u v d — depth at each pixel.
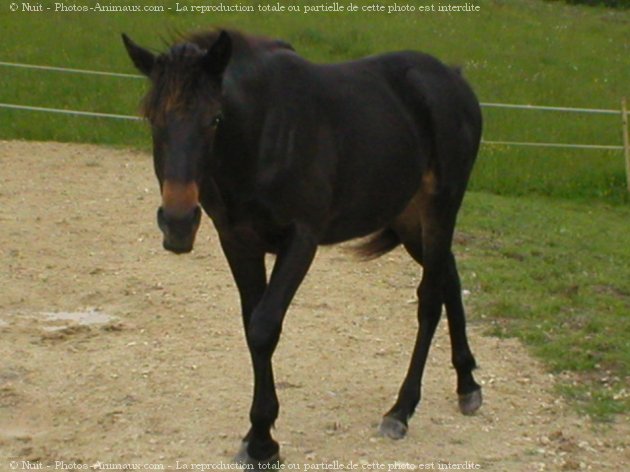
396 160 7.07
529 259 12.58
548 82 25.05
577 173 18.95
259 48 6.39
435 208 7.62
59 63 22.41
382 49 26.00
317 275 11.55
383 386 8.22
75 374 8.28
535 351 9.13
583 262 12.63
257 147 6.08
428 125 7.48
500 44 28.61
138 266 11.67
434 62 7.84
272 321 6.18
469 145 7.80
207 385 8.10
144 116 5.70
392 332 9.65
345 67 7.15
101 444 7.03
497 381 8.41
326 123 6.55
